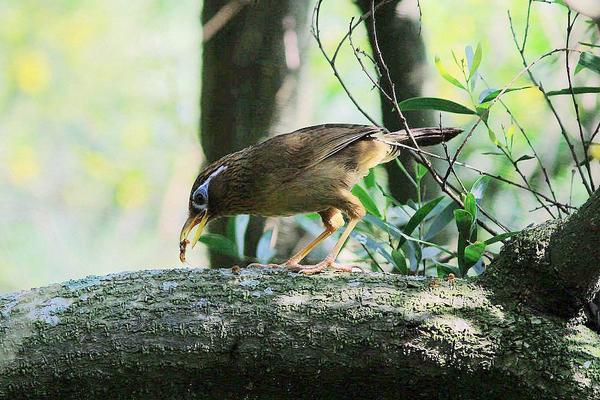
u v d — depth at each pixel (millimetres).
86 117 22750
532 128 16547
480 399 7379
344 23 19766
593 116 14914
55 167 22594
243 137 13297
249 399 7648
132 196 21859
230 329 7438
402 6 12477
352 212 9562
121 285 7762
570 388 7055
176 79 21766
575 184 15641
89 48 23031
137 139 22125
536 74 16422
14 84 22906
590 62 8844
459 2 18828
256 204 9781
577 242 7188
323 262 9141
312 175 9578
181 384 7559
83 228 22094
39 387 7508
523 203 15273
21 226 21984
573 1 9172
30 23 23281
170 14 22344
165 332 7449
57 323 7535
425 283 7605
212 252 13328
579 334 7281
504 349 7227
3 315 7641
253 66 13250
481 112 9156
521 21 18234
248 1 13125
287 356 7395
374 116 19531
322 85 19641
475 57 9445
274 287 7637
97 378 7492
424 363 7289
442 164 12609
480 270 9734
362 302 7438
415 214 9266
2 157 22453
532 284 7422
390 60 12586
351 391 7523
